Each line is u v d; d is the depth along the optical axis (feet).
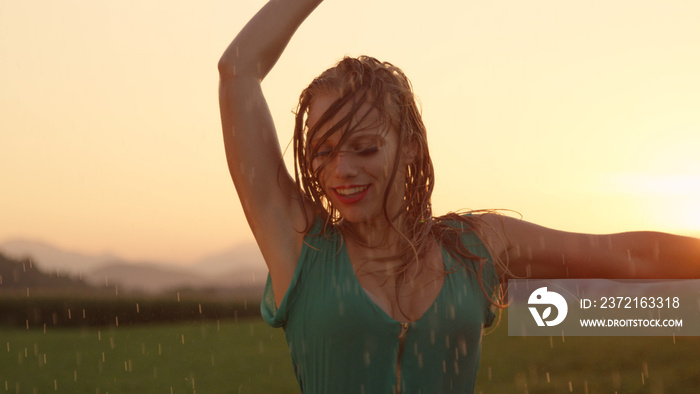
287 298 6.89
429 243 7.07
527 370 55.57
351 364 6.75
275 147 7.41
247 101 7.25
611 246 7.30
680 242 7.33
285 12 7.56
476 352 7.17
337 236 7.07
